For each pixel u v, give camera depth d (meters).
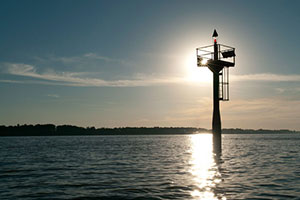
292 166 29.14
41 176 24.22
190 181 20.73
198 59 58.31
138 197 16.16
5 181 21.84
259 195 16.22
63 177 23.52
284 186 18.62
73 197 16.42
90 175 24.45
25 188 19.08
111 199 15.84
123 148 65.50
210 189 17.89
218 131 58.34
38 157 43.06
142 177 22.92
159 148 64.38
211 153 47.25
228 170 26.33
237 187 18.41
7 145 85.75
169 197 16.05
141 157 41.09
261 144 80.25
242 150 54.12
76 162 35.25
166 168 28.34
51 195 16.97
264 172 24.89
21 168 29.88
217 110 58.78
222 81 59.12
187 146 73.62
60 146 77.62
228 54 58.03
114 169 28.19
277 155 42.56
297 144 80.06
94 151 55.44
